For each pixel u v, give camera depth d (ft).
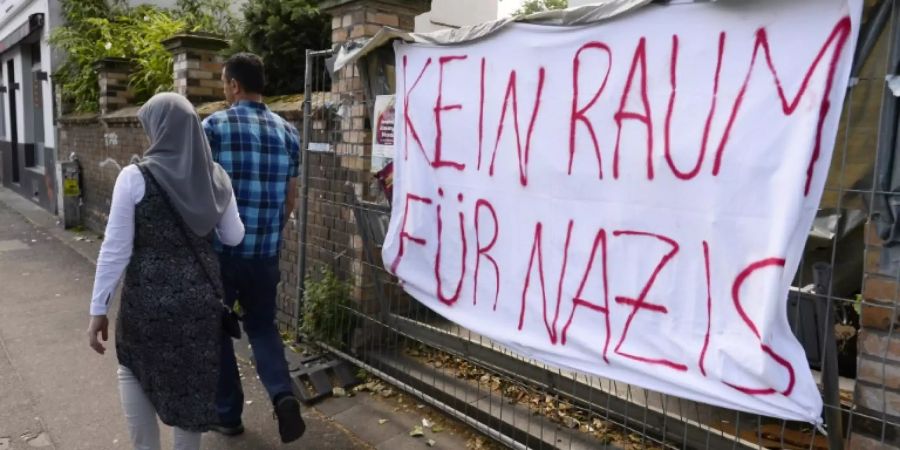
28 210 37.52
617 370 8.10
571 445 9.82
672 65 7.36
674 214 7.42
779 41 6.52
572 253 8.55
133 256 7.97
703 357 7.25
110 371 14.17
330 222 14.19
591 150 8.23
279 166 10.85
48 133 36.19
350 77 13.25
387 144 11.90
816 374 8.71
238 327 9.01
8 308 18.67
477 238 9.93
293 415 10.06
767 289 6.58
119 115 25.23
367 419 11.69
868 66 6.29
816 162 6.31
